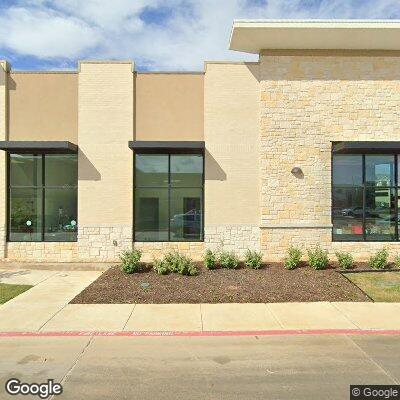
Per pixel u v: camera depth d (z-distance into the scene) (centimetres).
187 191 1448
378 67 1409
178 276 1175
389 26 1254
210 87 1416
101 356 624
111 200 1411
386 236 1438
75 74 1423
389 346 664
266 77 1405
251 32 1295
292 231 1400
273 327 761
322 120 1402
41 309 880
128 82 1415
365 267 1293
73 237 1434
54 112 1419
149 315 836
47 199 1444
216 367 579
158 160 1448
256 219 1409
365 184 1434
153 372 562
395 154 1445
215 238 1407
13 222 1443
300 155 1402
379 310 870
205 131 1410
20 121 1416
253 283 1093
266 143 1401
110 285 1073
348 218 1431
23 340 698
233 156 1412
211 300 945
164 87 1427
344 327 759
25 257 1419
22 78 1420
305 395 490
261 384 521
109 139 1412
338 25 1259
